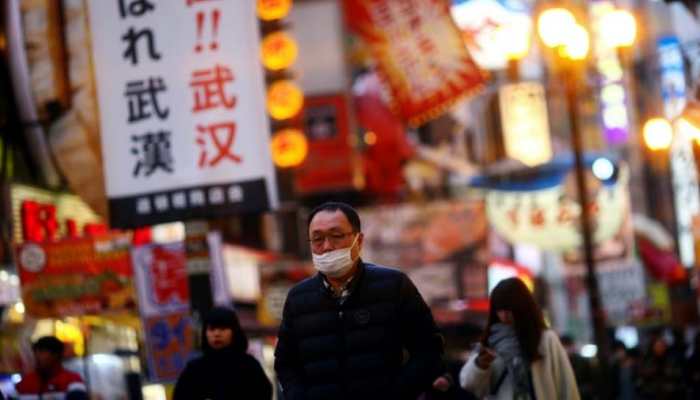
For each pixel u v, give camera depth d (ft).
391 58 111.24
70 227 120.06
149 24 80.59
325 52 223.71
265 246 208.13
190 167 79.97
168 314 87.71
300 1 224.12
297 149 188.14
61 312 92.94
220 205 79.56
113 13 80.94
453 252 177.27
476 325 149.38
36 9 86.22
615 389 133.69
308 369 43.09
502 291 55.62
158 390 117.50
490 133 214.28
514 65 215.31
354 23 112.06
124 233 93.61
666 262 209.26
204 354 61.41
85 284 92.89
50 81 85.87
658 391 126.72
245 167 79.56
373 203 228.22
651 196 240.73
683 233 234.17
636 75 206.59
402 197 226.99
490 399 55.98
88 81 85.92
